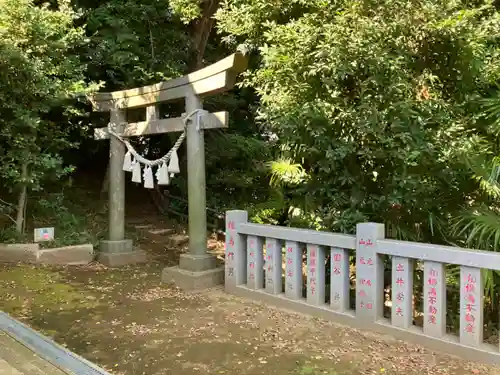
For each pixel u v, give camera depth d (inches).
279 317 162.4
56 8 289.6
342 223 173.6
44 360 115.7
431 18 164.4
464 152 159.0
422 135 164.2
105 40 286.2
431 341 133.6
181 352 134.1
